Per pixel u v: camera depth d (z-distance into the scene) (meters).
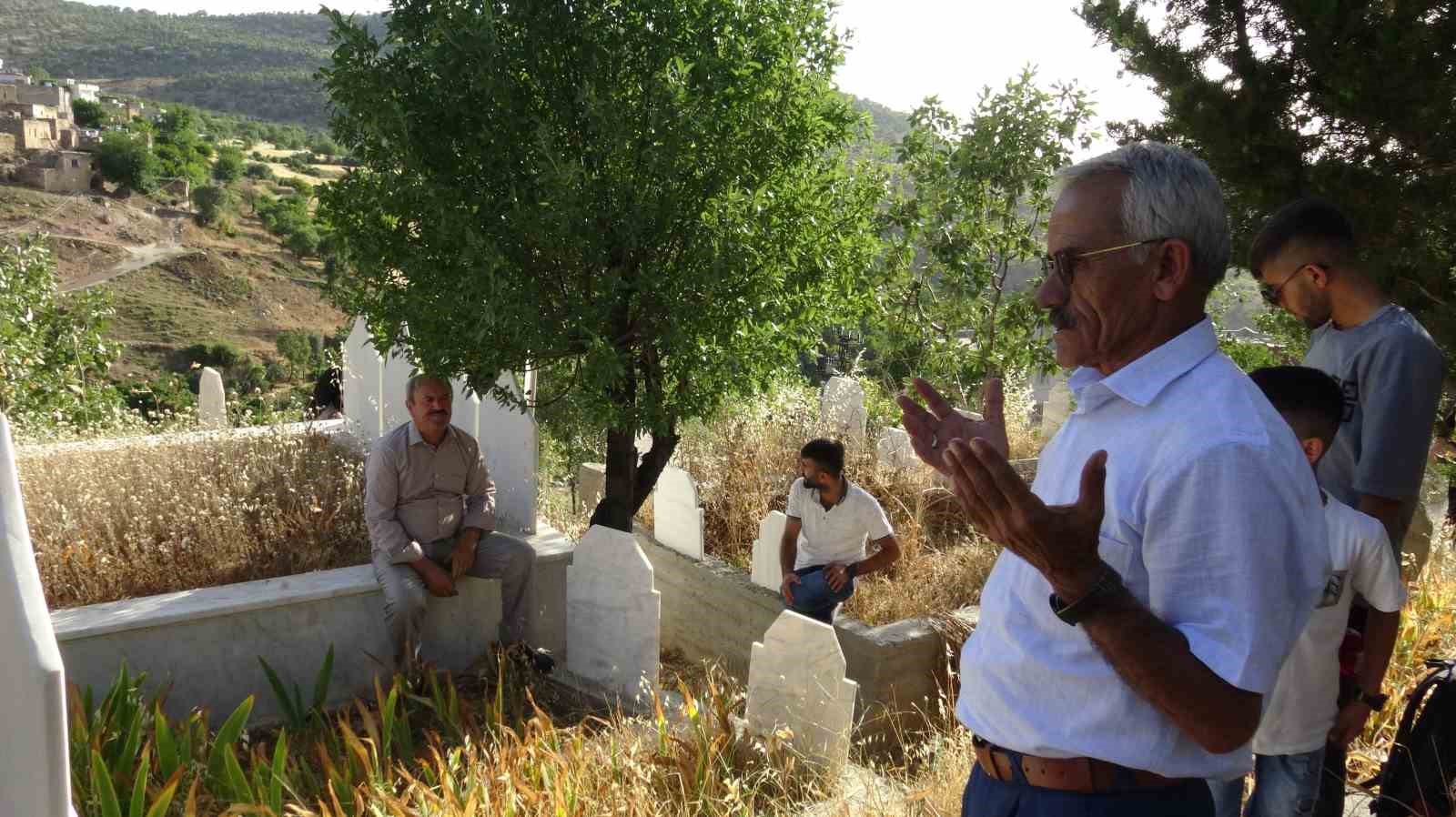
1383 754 3.98
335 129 4.92
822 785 4.16
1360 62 4.81
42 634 2.28
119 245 87.38
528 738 4.07
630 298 5.14
